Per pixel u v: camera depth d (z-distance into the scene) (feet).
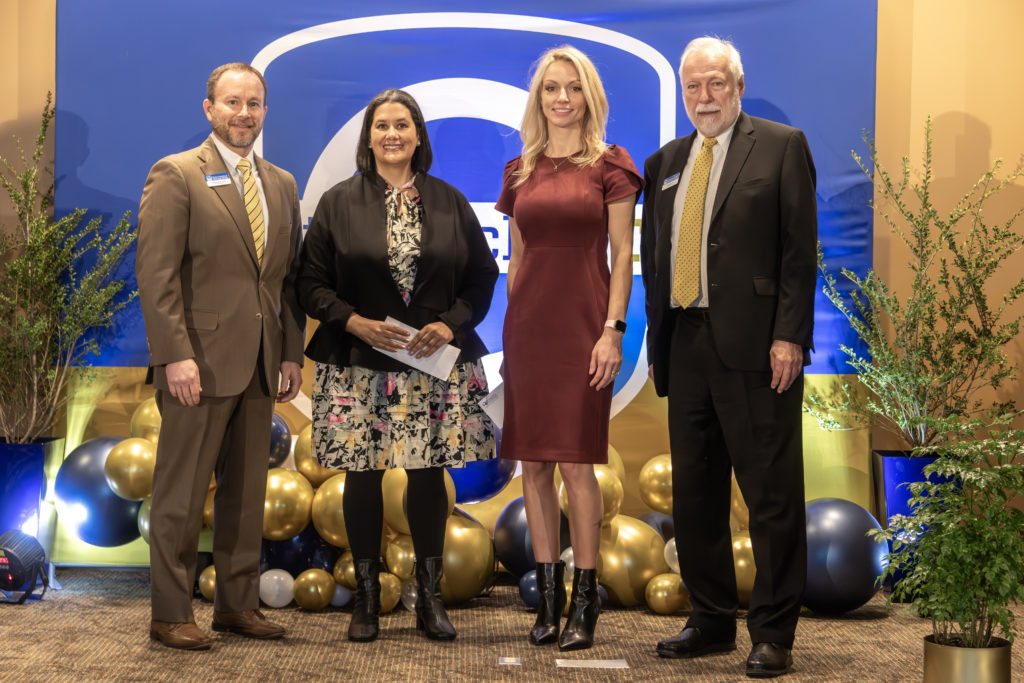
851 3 13.73
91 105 13.87
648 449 13.92
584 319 10.14
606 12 13.87
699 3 13.83
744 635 10.78
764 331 9.35
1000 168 13.87
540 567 10.50
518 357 10.32
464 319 10.60
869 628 11.13
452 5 13.91
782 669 9.20
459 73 13.93
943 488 8.41
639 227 13.89
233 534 10.64
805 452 13.88
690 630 10.02
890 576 12.51
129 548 13.97
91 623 10.98
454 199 11.05
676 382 9.89
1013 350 13.94
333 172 13.94
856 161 13.73
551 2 13.89
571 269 10.16
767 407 9.39
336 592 11.90
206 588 12.11
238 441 10.61
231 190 10.43
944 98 13.89
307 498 12.10
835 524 11.45
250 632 10.50
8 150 14.10
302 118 13.91
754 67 13.79
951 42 13.88
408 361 10.35
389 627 11.07
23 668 9.23
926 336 12.93
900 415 13.00
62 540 13.97
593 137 10.29
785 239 9.28
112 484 12.12
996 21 13.83
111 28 13.84
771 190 9.30
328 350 10.49
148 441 12.48
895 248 13.94
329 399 10.44
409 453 10.33
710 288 9.46
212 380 10.18
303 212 13.93
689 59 9.56
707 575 10.05
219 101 10.41
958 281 12.97
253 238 10.47
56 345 13.65
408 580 11.85
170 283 10.02
